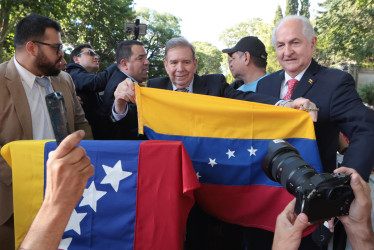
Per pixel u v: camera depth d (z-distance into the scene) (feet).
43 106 7.34
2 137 6.77
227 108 5.77
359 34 29.60
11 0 35.40
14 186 5.41
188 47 7.52
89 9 73.97
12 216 6.48
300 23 6.72
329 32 32.45
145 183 4.92
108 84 9.23
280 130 5.78
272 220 5.75
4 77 6.79
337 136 6.62
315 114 5.75
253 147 5.81
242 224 5.93
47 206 2.43
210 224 7.38
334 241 5.61
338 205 3.03
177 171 4.87
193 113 5.86
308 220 2.97
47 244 2.38
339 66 47.60
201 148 5.88
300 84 6.77
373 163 5.57
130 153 4.95
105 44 86.63
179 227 4.93
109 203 5.02
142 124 5.63
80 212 5.08
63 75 8.26
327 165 6.54
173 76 7.63
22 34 6.92
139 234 4.96
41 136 7.24
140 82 10.79
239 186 5.85
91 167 2.59
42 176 5.28
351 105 6.15
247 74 10.02
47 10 37.91
